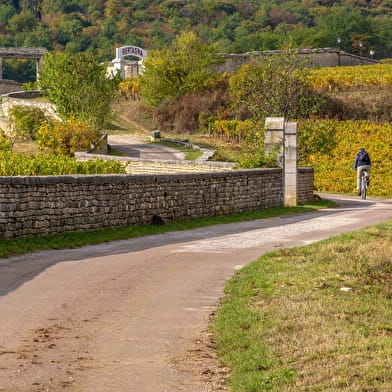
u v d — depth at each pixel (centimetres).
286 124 5288
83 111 9994
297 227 3647
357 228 3559
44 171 4384
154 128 12825
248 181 4659
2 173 4222
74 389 1227
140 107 13888
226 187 4369
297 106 7744
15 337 1510
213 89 13525
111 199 3338
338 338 1421
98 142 8344
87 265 2364
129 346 1473
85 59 10462
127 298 1877
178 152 9300
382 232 2942
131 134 11756
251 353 1380
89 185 3184
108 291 1953
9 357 1384
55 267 2314
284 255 2434
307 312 1631
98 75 10388
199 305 1812
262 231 3462
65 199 3045
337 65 17350
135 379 1284
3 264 2369
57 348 1447
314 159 9094
